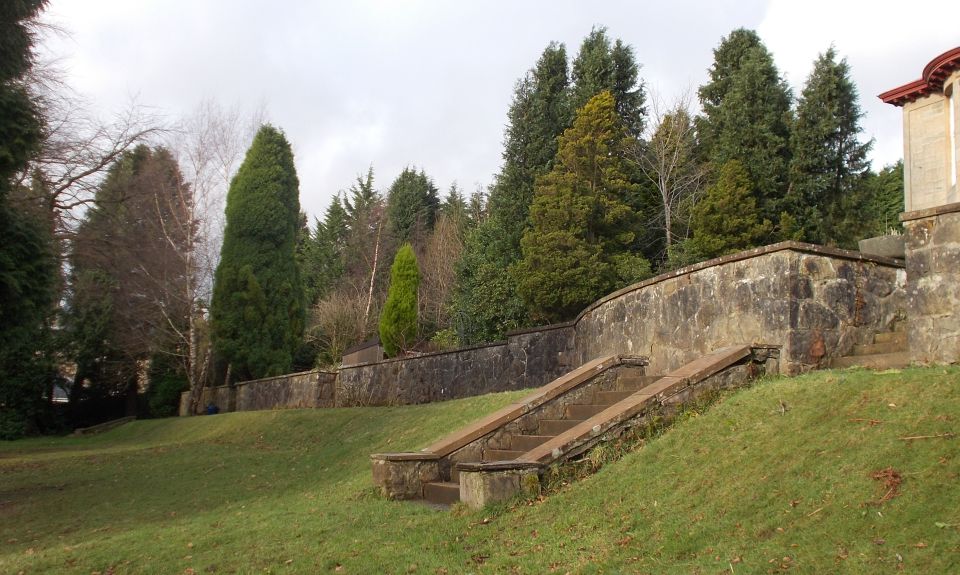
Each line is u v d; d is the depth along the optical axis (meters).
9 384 30.62
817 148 23.22
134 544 7.18
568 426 8.50
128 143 22.86
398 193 53.62
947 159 17.94
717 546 4.57
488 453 8.51
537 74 28.08
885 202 29.30
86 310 33.31
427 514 7.04
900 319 8.17
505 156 27.86
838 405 5.71
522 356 14.68
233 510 9.24
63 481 13.72
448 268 37.44
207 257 33.72
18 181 16.80
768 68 24.70
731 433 6.15
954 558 3.63
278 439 16.78
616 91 28.84
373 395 19.64
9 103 10.89
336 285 47.19
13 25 11.35
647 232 25.59
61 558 6.82
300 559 6.14
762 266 7.85
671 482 5.78
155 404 32.94
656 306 9.68
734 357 7.50
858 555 3.94
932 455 4.53
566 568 4.93
